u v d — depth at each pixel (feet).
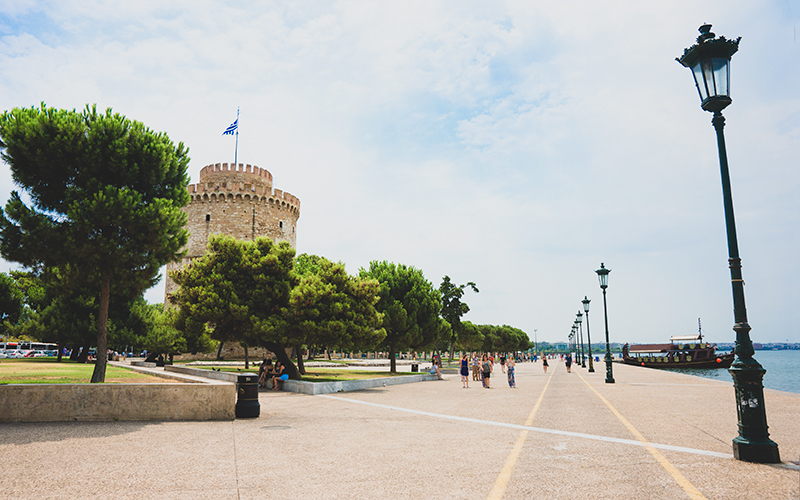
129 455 24.45
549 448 26.37
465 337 278.26
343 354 310.86
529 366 217.15
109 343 135.44
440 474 20.67
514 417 40.04
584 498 17.10
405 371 132.98
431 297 128.67
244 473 20.88
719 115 26.16
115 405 37.22
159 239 51.06
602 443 27.78
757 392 23.22
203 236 203.72
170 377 58.90
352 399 57.72
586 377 111.04
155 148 53.01
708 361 251.39
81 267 49.60
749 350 23.62
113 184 51.13
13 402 35.35
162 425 35.24
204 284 81.00
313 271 133.90
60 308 135.64
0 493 17.58
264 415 42.04
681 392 64.39
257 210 211.20
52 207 49.78
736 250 24.64
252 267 82.84
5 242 46.57
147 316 146.00
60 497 17.19
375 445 27.50
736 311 24.31
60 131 47.26
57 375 60.85
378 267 129.49
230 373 75.15
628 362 285.64
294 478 20.03
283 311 81.92
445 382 96.22
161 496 17.40
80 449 25.89
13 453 24.67
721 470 20.99
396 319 115.24
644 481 19.29
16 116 47.26
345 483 19.25
